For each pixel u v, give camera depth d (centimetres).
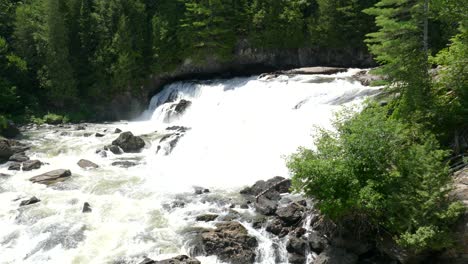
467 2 2119
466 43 2138
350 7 4994
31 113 5072
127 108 5497
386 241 1755
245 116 3688
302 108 3422
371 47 2508
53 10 5072
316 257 1844
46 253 1922
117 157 3331
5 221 2231
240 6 5444
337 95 3491
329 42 5222
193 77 5644
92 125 4753
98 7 5575
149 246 1934
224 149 3159
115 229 2098
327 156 1848
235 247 1881
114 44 5278
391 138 1816
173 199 2408
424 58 2225
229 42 5372
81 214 2275
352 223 1819
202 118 4228
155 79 5547
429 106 2098
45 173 2892
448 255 1633
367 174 1766
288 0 5341
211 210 2253
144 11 5631
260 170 2817
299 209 2109
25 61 5212
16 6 5788
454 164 1934
